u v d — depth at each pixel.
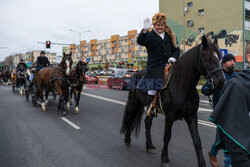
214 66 2.58
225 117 1.82
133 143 4.64
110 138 4.98
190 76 2.93
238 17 28.58
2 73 23.55
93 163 3.62
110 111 8.27
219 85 2.54
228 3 29.52
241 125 1.74
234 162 1.75
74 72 7.99
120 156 3.91
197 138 2.85
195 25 33.34
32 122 6.57
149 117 3.98
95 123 6.39
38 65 9.95
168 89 3.18
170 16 36.44
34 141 4.78
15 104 10.23
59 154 4.03
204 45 2.70
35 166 3.53
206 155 3.91
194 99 3.02
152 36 3.49
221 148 2.21
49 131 5.58
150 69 3.54
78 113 7.95
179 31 34.59
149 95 3.59
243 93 1.76
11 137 5.09
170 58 3.45
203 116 7.31
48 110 8.64
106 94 14.01
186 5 34.34
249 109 1.76
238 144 1.71
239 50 28.06
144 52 71.12
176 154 3.96
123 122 4.41
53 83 8.00
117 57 82.88
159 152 4.11
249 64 1.85
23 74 13.95
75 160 3.75
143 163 3.60
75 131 5.56
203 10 32.62
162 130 5.63
